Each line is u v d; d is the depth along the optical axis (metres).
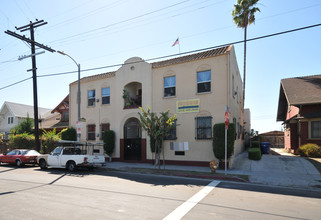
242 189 8.55
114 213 5.55
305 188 9.01
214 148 13.31
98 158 13.70
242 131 21.86
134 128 19.28
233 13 22.61
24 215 5.39
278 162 13.81
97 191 7.96
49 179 10.53
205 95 14.65
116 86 18.62
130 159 17.59
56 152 14.29
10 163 17.53
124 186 8.91
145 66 17.23
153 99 16.59
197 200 6.84
